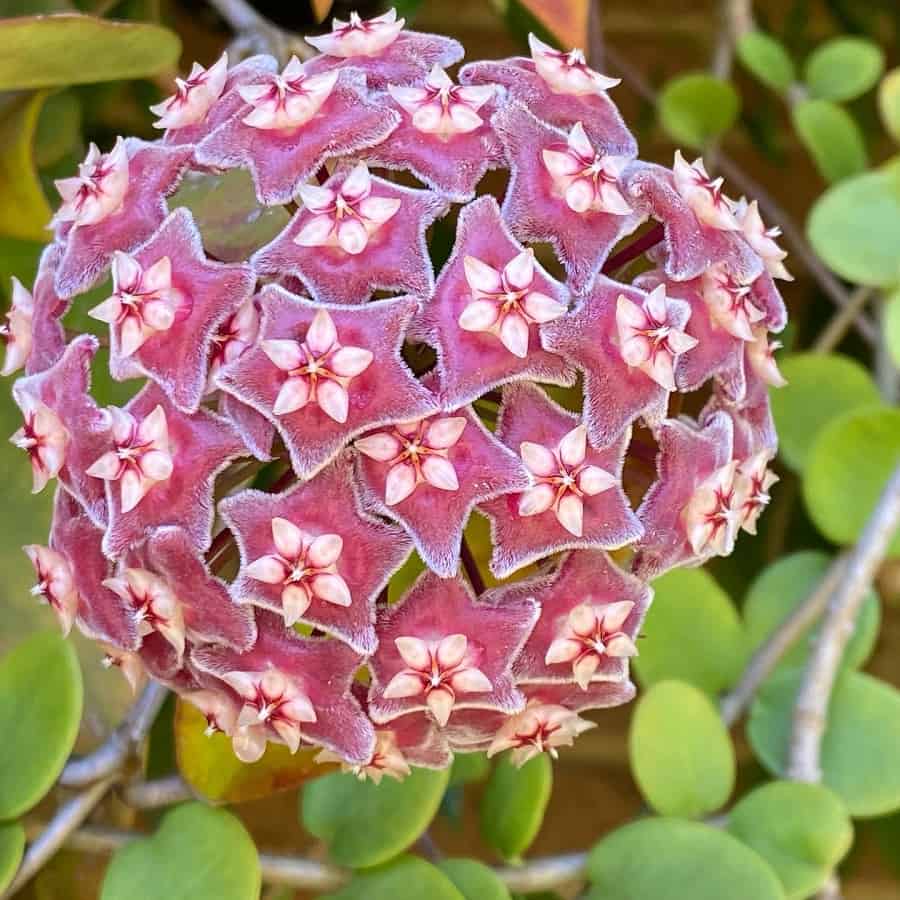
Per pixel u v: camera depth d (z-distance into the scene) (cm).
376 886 29
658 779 31
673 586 32
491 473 25
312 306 25
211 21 44
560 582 26
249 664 26
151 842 29
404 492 25
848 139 37
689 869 29
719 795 31
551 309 25
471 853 53
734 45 41
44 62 30
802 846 30
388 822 29
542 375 25
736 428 27
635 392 26
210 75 27
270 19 37
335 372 25
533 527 26
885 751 31
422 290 25
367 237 25
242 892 29
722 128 39
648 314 26
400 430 25
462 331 25
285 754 29
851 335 44
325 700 26
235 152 26
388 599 27
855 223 34
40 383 27
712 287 26
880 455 32
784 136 53
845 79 38
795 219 55
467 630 26
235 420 25
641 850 30
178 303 26
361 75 26
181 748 29
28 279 33
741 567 42
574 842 54
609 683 27
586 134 27
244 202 27
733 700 32
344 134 26
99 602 27
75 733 29
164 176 26
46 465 26
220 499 27
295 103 26
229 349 26
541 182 26
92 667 31
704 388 28
